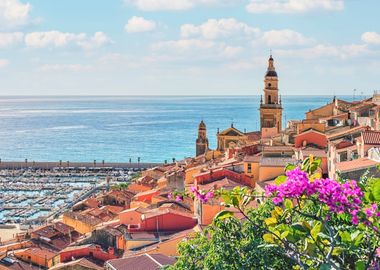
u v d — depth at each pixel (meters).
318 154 102.88
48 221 183.88
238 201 28.38
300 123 138.75
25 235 133.88
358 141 87.44
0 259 112.19
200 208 90.06
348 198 24.67
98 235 104.75
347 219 29.23
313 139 122.50
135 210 109.94
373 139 84.56
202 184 110.69
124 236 99.69
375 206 25.00
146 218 98.38
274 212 28.58
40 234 129.75
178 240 86.75
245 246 42.66
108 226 108.31
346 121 139.25
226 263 43.09
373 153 76.06
